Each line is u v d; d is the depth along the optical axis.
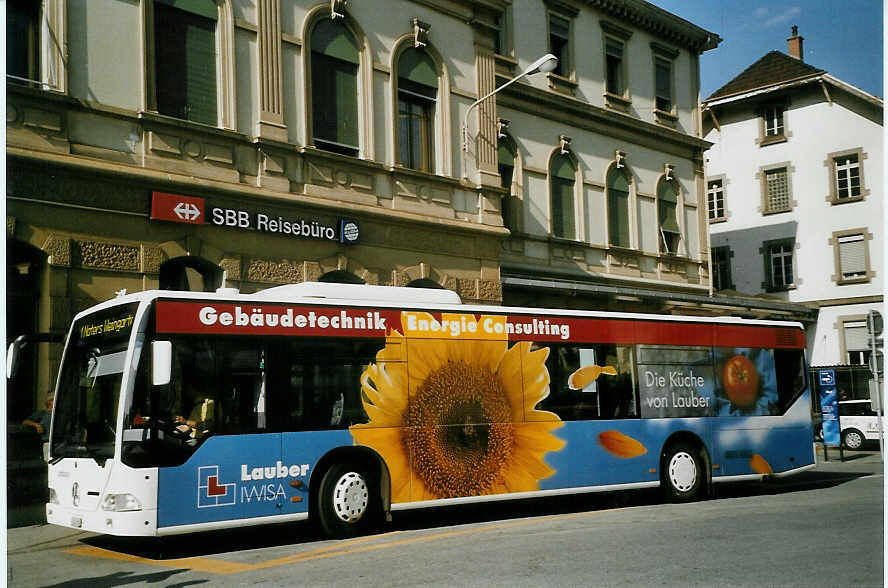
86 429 10.48
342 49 18.56
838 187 39.28
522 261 24.59
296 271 17.12
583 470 13.62
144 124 15.23
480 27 21.47
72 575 9.16
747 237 41.62
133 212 14.95
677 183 30.52
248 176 16.61
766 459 15.82
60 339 11.28
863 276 38.06
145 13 15.38
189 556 10.28
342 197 18.02
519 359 13.25
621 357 14.37
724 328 15.74
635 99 29.23
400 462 11.86
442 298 13.11
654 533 10.60
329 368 11.48
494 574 8.16
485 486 12.60
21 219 13.63
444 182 20.09
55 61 14.20
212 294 10.84
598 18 28.14
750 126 41.88
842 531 10.59
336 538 11.26
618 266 27.66
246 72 16.78
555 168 26.22
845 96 39.06
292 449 11.00
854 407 30.23
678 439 14.93
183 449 10.20
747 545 9.59
